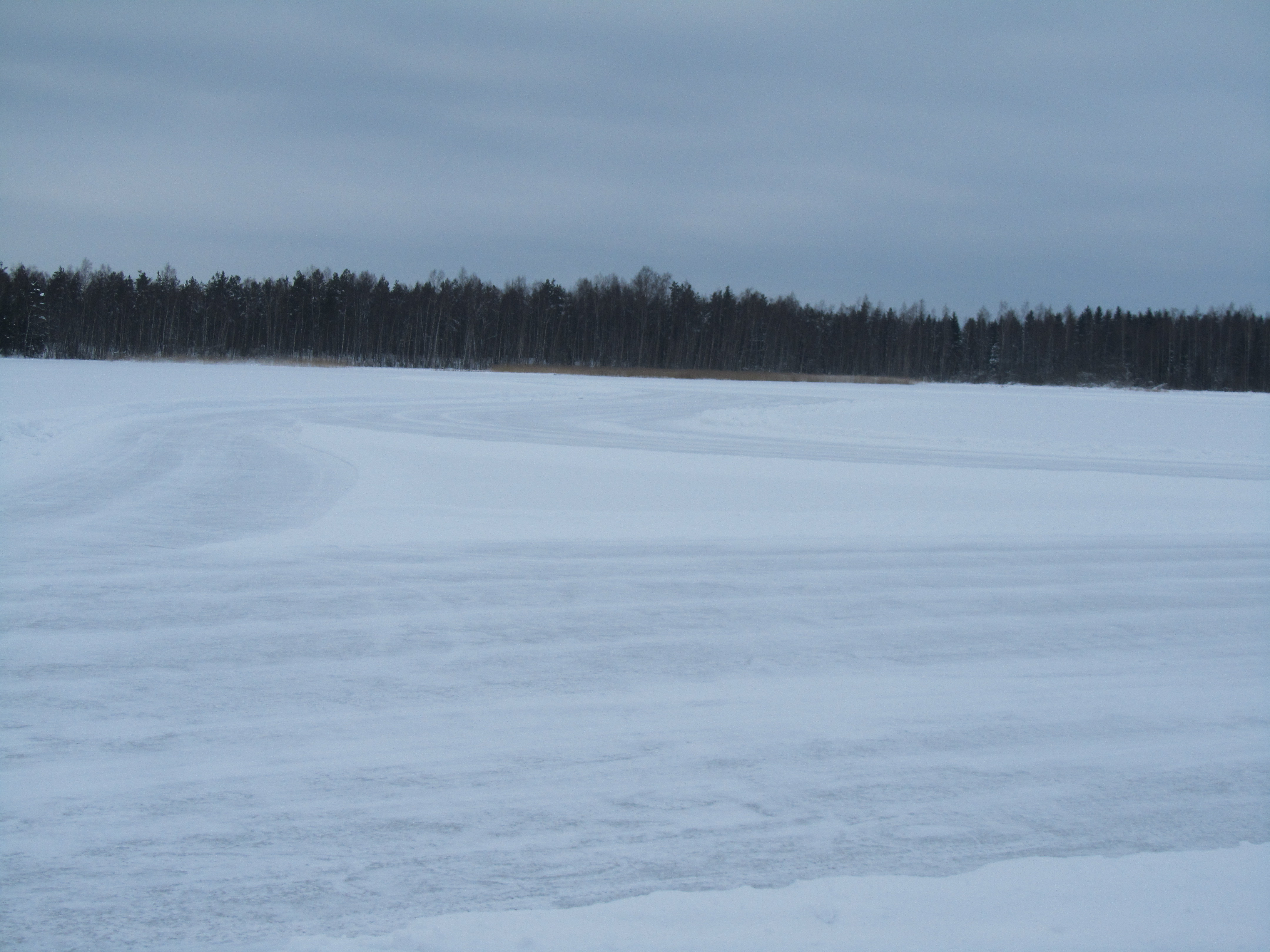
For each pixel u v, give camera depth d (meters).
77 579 7.38
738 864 3.39
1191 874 3.41
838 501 13.27
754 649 6.10
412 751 4.33
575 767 4.20
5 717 4.55
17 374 44.50
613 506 12.18
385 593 7.29
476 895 3.14
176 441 18.20
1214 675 5.83
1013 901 3.19
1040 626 6.92
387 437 20.45
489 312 109.12
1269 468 20.59
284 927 2.93
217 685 5.10
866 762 4.35
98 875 3.20
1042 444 24.83
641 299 113.38
